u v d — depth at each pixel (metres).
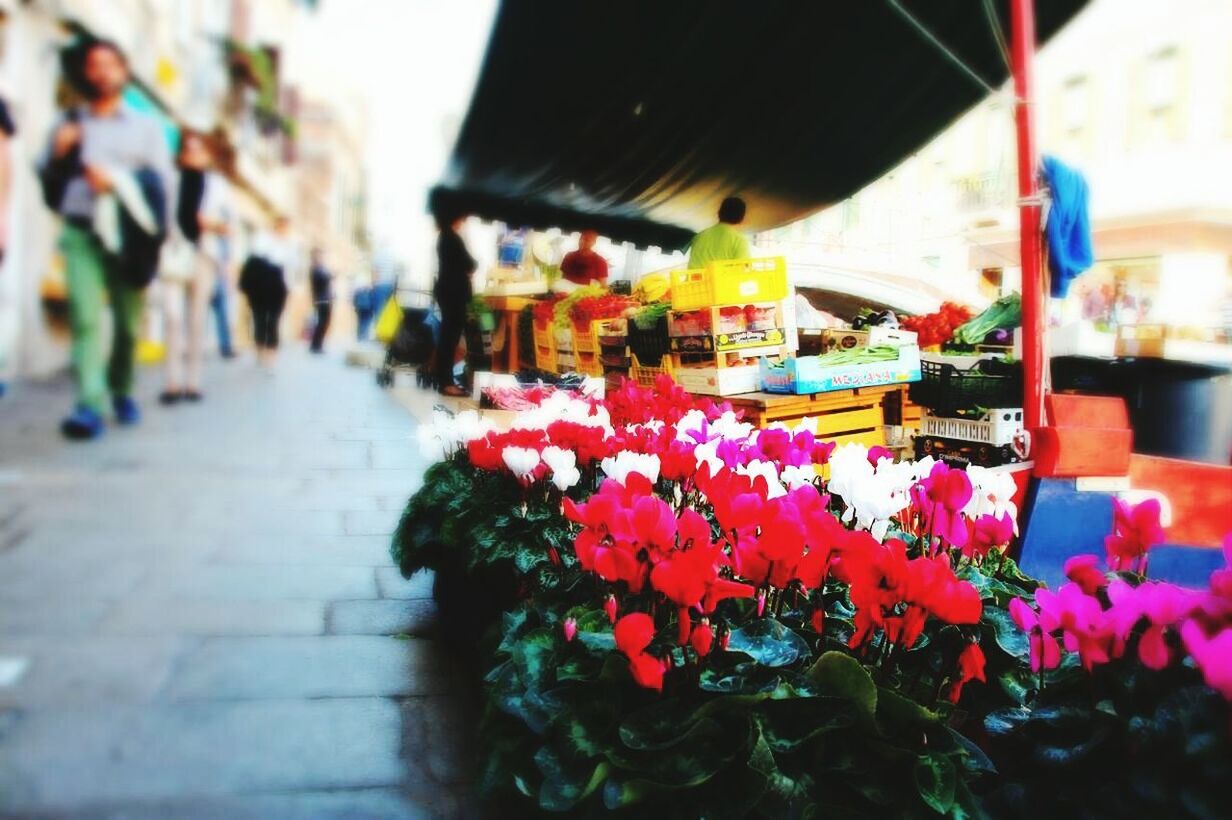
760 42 6.45
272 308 5.69
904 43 6.57
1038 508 2.74
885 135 8.38
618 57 6.64
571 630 1.52
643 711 1.40
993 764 1.57
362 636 2.77
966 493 1.85
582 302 6.66
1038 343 2.86
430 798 1.91
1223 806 1.14
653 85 7.22
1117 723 1.31
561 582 1.94
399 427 6.59
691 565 1.37
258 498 4.12
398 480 4.81
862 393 4.23
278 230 5.32
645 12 5.92
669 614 1.62
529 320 8.40
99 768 1.93
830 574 1.72
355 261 10.51
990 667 1.71
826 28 6.30
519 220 11.15
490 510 2.54
